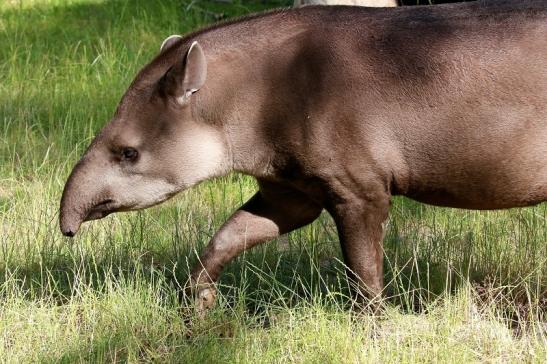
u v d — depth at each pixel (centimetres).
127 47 2188
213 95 1124
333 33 1120
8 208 1563
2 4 2573
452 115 1090
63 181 1619
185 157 1132
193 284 1211
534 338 1104
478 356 1102
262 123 1123
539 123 1084
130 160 1127
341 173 1109
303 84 1107
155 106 1123
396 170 1116
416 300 1254
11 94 2023
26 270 1334
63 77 2092
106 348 1135
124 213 1488
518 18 1102
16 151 1792
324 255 1404
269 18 1152
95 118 1906
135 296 1202
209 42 1144
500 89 1082
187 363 1095
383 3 1867
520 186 1112
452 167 1108
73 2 2562
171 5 2434
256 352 1104
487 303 1202
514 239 1384
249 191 1619
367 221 1129
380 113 1098
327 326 1137
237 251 1216
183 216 1512
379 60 1103
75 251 1371
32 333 1162
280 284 1223
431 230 1439
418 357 1084
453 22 1115
